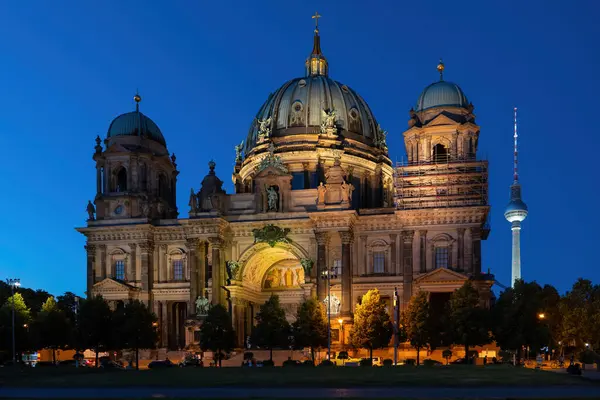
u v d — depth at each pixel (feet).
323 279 375.04
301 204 399.03
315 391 164.76
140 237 417.08
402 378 205.16
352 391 164.25
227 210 407.44
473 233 374.02
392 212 387.14
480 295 368.68
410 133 395.75
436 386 179.01
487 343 325.42
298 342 339.16
